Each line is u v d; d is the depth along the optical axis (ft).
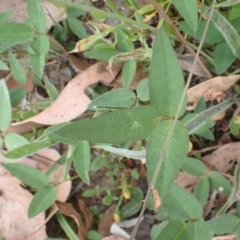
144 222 1.83
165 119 1.20
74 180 1.85
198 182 1.67
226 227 1.58
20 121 1.77
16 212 1.80
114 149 1.52
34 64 1.64
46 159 1.79
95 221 1.85
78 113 1.71
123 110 1.16
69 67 1.83
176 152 1.18
